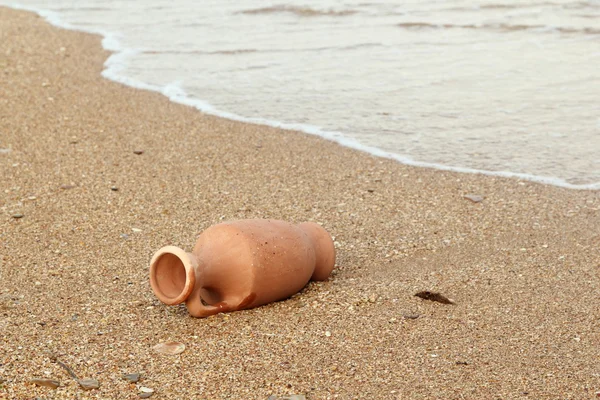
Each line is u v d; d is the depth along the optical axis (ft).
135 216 8.02
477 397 5.98
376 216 8.06
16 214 7.98
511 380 6.10
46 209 8.11
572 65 12.64
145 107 10.91
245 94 11.66
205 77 12.69
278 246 6.71
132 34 16.29
